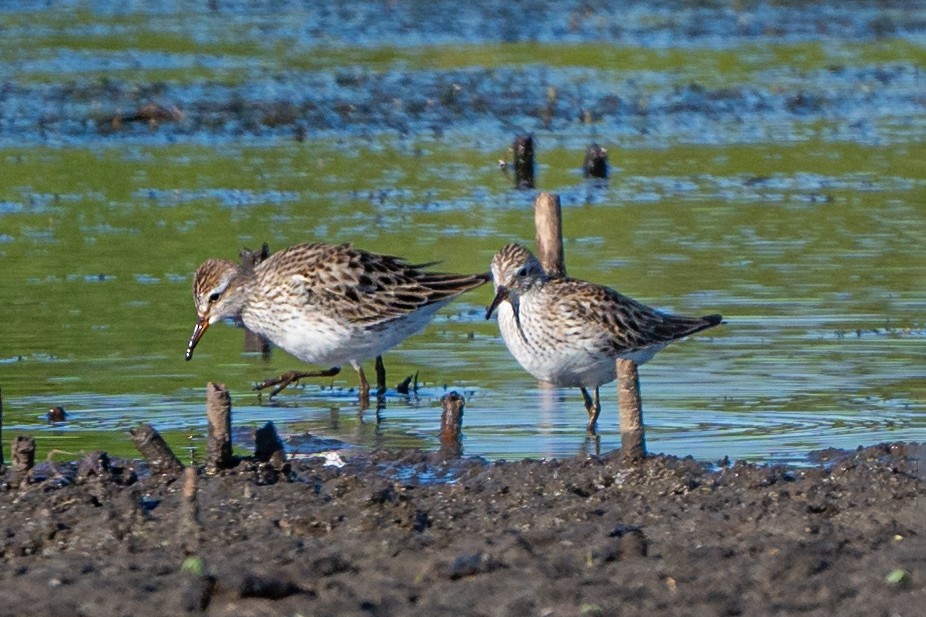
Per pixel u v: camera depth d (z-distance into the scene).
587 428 14.10
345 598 8.82
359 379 16.09
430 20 39.66
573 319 14.53
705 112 31.67
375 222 22.84
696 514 10.37
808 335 17.22
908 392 14.98
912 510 10.32
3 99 30.19
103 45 35.97
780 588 8.93
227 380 16.08
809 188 25.56
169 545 9.96
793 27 40.09
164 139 28.66
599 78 34.03
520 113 30.97
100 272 20.20
